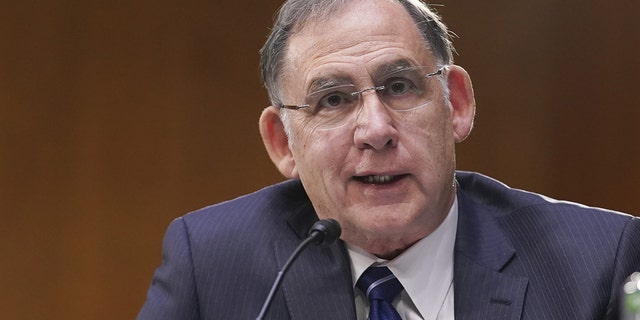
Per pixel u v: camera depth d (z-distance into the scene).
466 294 4.49
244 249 4.88
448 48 4.50
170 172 9.74
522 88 9.72
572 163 9.72
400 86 4.28
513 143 9.73
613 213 4.70
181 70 9.75
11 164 9.63
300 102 4.38
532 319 4.36
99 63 9.73
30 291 9.64
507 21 9.72
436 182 4.29
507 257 4.57
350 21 4.30
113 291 9.72
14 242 9.63
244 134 9.76
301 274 4.68
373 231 4.28
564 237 4.59
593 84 9.67
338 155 4.26
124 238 9.73
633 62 9.60
